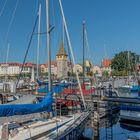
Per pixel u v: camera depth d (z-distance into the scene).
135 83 54.09
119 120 23.28
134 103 22.56
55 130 12.62
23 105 11.77
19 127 12.52
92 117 18.16
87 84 36.34
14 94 29.92
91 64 43.41
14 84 36.94
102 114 23.23
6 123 11.35
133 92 46.62
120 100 23.42
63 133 12.24
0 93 31.70
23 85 39.94
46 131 12.26
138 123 22.33
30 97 16.34
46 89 30.11
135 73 73.44
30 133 11.24
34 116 13.77
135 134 19.41
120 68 115.88
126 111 22.77
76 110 20.48
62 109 23.44
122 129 20.97
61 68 66.75
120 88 45.41
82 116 16.16
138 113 22.28
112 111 24.39
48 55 16.20
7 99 27.48
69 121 14.48
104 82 47.66
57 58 68.12
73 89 29.70
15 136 11.34
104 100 23.67
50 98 13.99
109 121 23.16
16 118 12.47
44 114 14.30
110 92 28.42
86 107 18.56
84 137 16.88
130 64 88.12
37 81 35.25
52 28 16.31
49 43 16.22
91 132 17.97
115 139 17.98
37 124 13.26
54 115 15.84
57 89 29.17
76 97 24.94
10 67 127.88
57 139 11.49
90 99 23.80
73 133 13.63
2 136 10.90
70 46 18.94
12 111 11.05
